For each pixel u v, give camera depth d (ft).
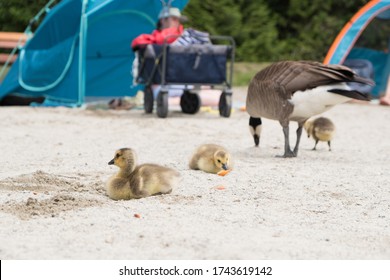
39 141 42.65
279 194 28.04
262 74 37.83
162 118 56.65
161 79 56.90
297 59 112.16
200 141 44.11
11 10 100.48
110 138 44.65
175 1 66.13
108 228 21.89
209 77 57.62
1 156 36.76
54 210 23.98
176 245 20.25
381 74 82.69
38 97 66.80
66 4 63.67
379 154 40.81
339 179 31.78
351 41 73.15
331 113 66.08
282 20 115.55
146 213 23.85
